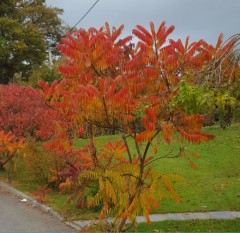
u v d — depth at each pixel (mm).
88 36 6320
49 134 11828
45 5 41406
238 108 5426
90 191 9008
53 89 7262
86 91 5777
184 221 9156
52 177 11297
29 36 33344
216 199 10695
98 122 6285
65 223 9375
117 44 6598
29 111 13391
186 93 5285
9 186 12875
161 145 16969
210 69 5586
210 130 18656
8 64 33438
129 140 17250
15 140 13289
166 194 10953
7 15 34031
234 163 14273
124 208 6762
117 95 5738
